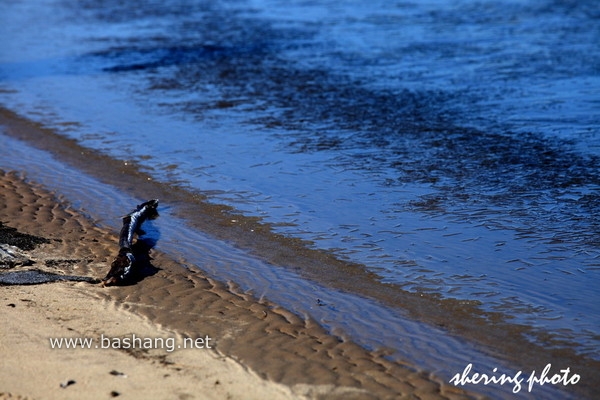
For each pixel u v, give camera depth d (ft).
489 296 55.72
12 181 81.00
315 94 114.93
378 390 43.70
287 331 50.31
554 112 102.17
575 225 67.31
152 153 89.61
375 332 50.67
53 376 43.29
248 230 67.97
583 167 81.51
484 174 80.23
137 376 43.65
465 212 70.69
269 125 99.76
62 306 52.49
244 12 199.00
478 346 49.29
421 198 74.18
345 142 91.86
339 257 62.44
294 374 44.88
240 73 130.21
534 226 67.31
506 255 62.13
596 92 111.34
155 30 175.73
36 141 95.40
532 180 78.18
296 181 79.46
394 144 90.58
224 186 78.59
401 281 58.18
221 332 49.78
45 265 59.82
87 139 95.61
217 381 43.52
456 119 100.12
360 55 141.38
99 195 76.95
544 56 136.15
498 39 152.76
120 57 145.89
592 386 45.27
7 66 139.64
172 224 69.41
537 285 57.21
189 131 97.81
